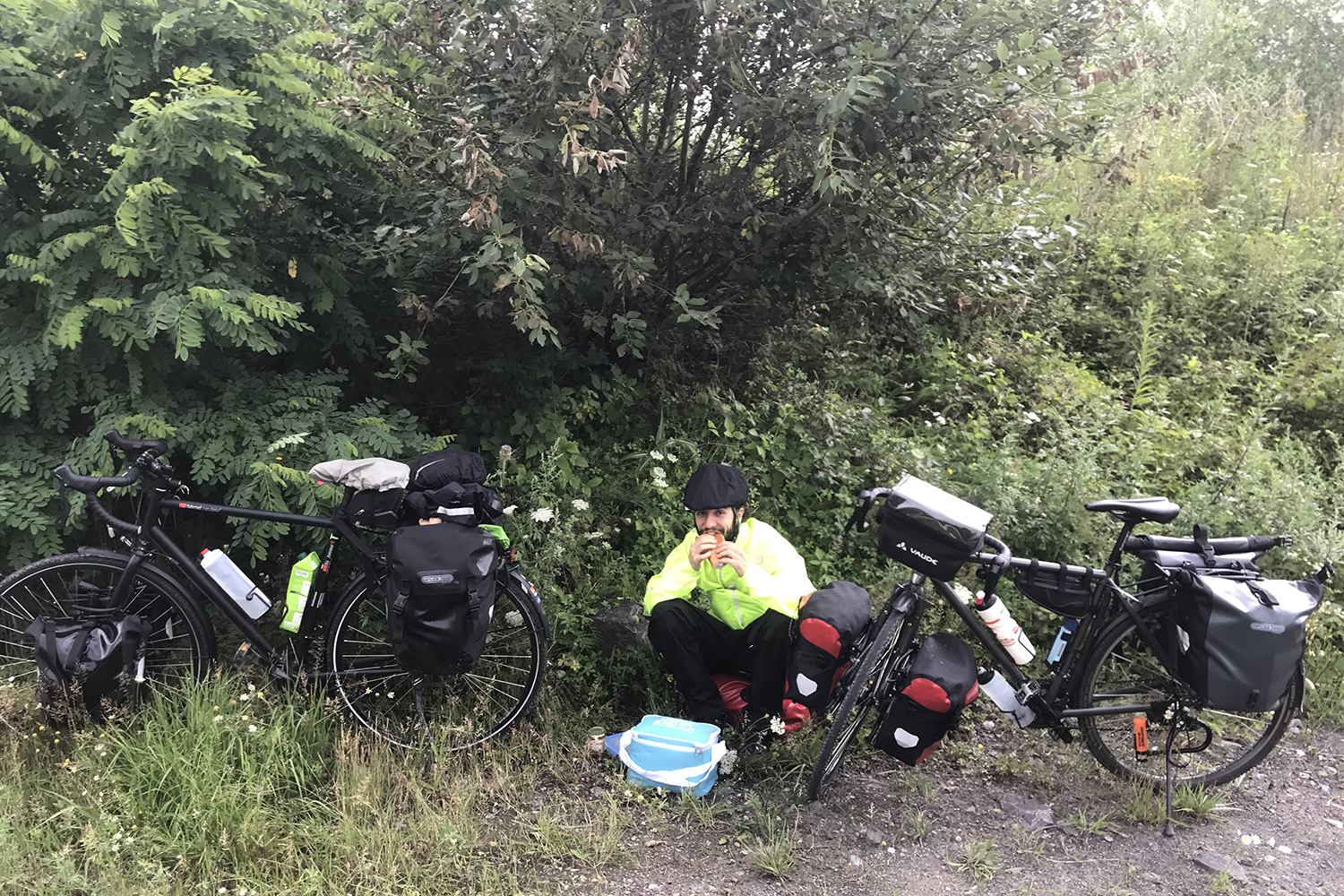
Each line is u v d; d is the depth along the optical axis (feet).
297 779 9.50
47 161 10.61
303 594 10.53
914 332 18.38
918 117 11.91
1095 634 10.76
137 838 8.68
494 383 14.32
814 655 9.94
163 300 10.39
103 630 9.98
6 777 9.24
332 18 12.69
